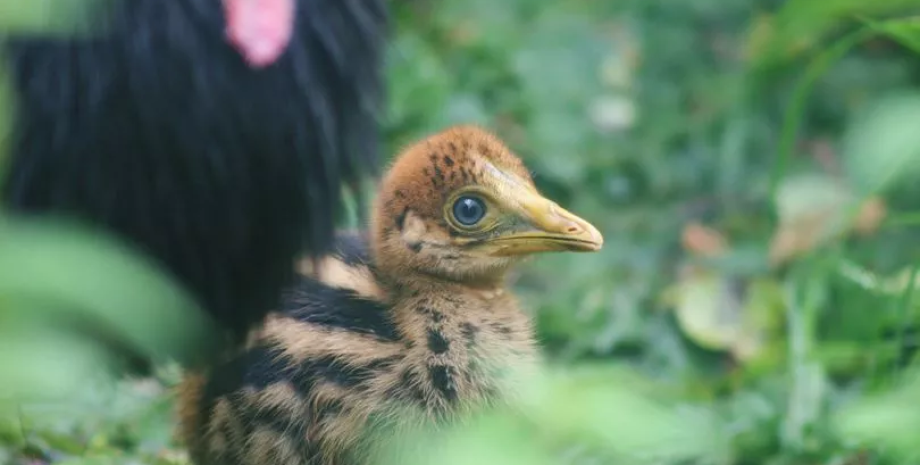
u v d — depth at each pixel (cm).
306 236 224
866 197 226
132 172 220
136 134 220
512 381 223
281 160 222
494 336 223
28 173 220
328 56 223
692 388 238
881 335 238
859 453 228
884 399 212
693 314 249
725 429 231
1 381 183
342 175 226
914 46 225
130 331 194
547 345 246
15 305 187
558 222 223
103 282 191
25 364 184
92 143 220
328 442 222
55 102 219
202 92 220
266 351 223
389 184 224
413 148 225
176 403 228
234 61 220
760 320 248
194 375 225
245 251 223
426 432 221
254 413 222
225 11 220
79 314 199
